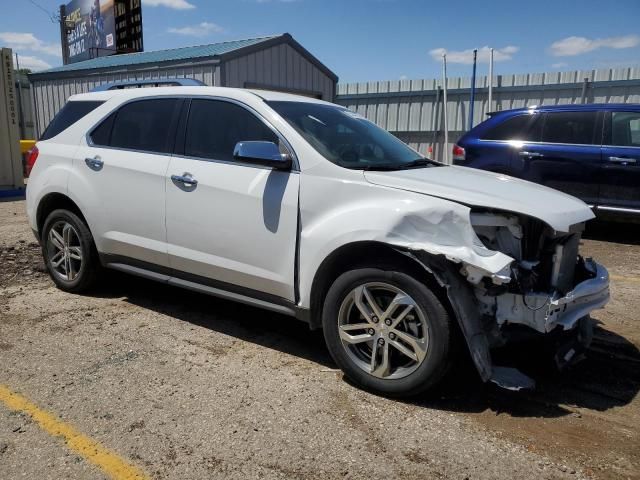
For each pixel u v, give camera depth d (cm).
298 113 409
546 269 329
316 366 383
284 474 265
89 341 415
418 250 307
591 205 794
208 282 418
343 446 288
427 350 317
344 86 1741
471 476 266
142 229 447
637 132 766
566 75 1323
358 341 341
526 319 316
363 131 443
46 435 292
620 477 267
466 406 331
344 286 341
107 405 323
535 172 827
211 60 1392
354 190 344
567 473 270
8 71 1165
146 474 263
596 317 486
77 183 486
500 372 328
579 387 359
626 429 311
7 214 968
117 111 482
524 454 284
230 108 416
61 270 529
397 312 329
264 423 308
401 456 280
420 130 1592
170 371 369
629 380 371
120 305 497
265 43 1480
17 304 491
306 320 368
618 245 783
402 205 323
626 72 1240
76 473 262
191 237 416
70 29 3247
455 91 1507
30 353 391
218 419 311
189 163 419
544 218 320
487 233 324
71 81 1839
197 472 265
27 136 2173
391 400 337
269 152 364
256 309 496
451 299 303
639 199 758
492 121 876
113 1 2684
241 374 367
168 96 453
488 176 407
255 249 383
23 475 260
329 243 342
